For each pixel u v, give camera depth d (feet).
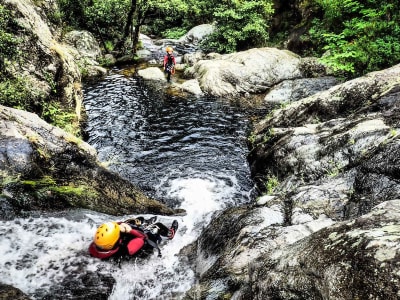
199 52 57.62
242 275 11.14
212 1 63.77
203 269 14.57
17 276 12.38
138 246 14.92
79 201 16.85
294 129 23.93
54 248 14.06
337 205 14.49
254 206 16.83
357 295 4.86
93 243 14.51
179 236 18.11
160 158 27.78
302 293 6.25
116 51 56.75
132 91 42.32
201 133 32.58
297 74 46.50
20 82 23.81
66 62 30.78
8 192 14.74
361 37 33.47
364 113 21.71
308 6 53.57
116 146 29.07
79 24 57.62
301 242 7.58
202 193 23.62
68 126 26.61
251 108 39.93
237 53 50.01
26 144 16.26
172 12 58.29
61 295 12.10
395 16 32.78
